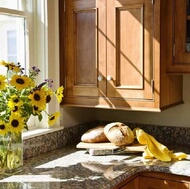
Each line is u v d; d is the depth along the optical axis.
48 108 2.14
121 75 2.02
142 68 1.95
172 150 2.11
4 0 1.95
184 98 2.28
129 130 2.02
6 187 1.47
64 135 2.25
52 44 2.15
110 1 2.01
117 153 2.01
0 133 1.55
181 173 1.70
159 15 1.89
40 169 1.73
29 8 2.10
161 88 1.93
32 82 1.64
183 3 1.91
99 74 2.08
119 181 1.61
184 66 1.93
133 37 1.97
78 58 2.14
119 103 2.03
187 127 2.28
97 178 1.59
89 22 2.09
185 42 1.93
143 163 1.83
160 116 2.36
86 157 1.97
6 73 1.79
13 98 1.55
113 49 2.03
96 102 2.10
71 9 2.14
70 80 2.18
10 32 1.99
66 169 1.73
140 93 1.97
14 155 1.66
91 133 2.08
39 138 2.03
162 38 1.92
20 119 1.57
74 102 2.17
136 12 1.95
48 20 2.12
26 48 2.09
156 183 1.79
